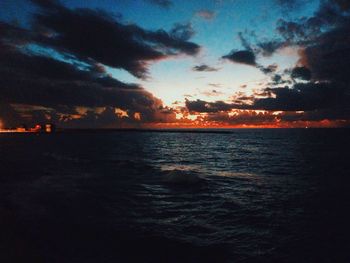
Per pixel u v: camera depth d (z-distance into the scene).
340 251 9.41
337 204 15.91
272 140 122.50
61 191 18.59
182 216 13.48
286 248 9.62
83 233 10.76
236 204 16.03
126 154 55.88
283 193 19.25
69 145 86.88
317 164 37.78
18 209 13.94
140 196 17.83
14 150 63.03
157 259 8.66
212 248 9.55
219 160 46.22
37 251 9.04
